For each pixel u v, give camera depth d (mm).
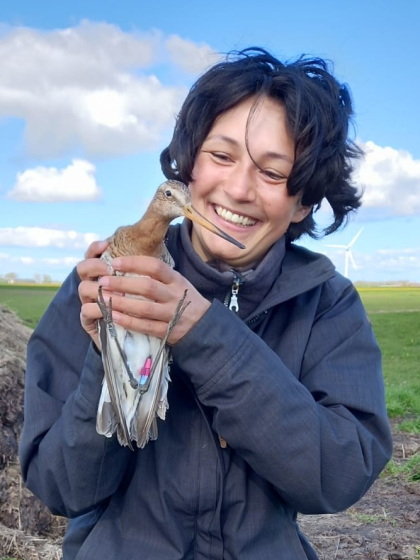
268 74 606
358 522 1185
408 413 1820
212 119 604
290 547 589
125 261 507
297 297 629
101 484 561
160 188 609
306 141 591
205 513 575
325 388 589
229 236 588
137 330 509
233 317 530
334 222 708
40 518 1118
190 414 589
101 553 563
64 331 606
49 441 561
